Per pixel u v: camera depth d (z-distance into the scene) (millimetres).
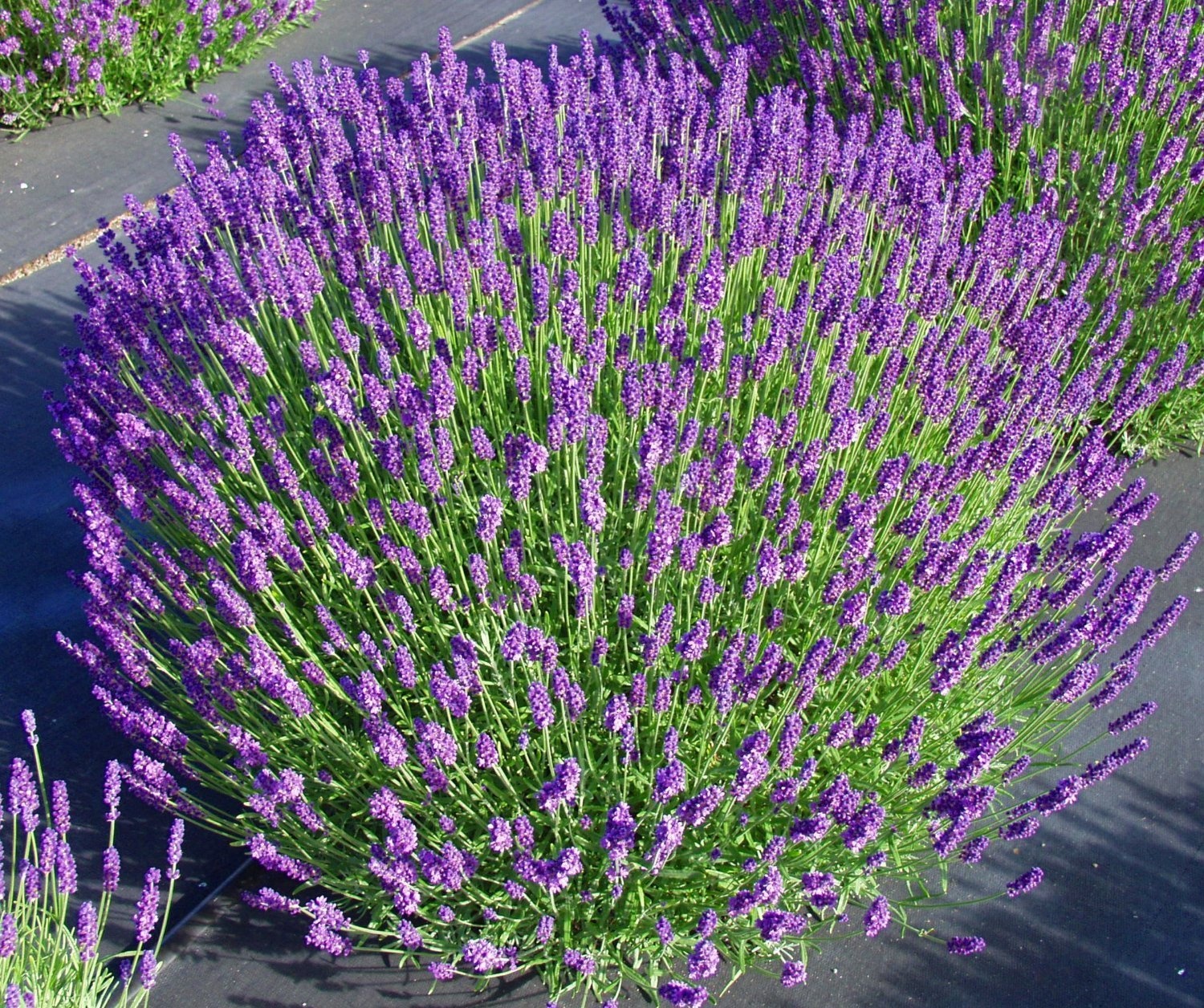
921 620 2902
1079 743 3354
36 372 4867
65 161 6309
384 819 2320
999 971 2828
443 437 2684
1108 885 3020
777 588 3010
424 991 2732
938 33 5090
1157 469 4281
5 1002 2232
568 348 3223
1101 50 4703
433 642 2947
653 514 2879
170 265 3258
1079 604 3744
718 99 4266
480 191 3855
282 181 3969
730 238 3768
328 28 7863
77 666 3635
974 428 3084
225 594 2496
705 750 2582
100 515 2822
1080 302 3461
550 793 2248
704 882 2625
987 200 5031
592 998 2703
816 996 2766
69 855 2473
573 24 7922
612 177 3727
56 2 6340
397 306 3305
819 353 3316
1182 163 4621
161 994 2732
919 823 2744
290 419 3221
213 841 3086
